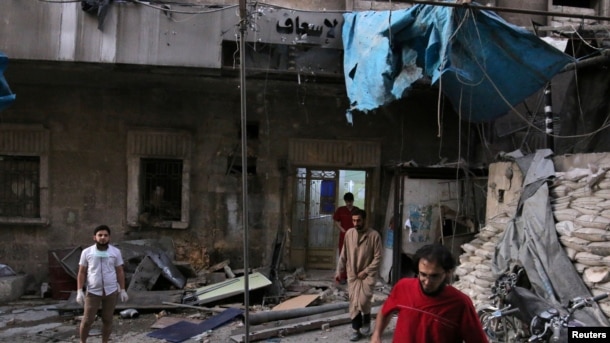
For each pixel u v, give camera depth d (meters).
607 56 7.33
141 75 7.75
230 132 9.30
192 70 7.23
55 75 7.87
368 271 5.62
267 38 7.04
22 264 8.83
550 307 4.27
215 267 8.88
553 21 8.93
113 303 5.28
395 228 8.47
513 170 6.81
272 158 9.38
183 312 7.06
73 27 6.78
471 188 8.48
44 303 7.76
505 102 6.59
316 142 9.45
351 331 6.08
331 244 9.77
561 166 6.22
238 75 7.58
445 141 9.70
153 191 9.30
